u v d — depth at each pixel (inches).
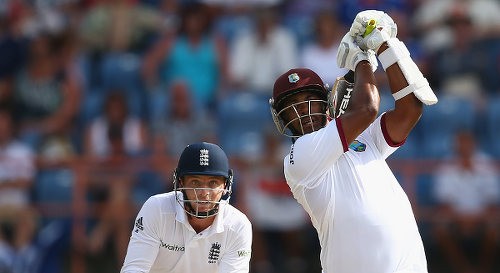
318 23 1465.3
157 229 671.8
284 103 625.3
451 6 1577.3
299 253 1300.4
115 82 1469.0
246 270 692.7
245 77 1467.8
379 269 586.9
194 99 1428.4
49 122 1425.9
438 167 1314.0
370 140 621.9
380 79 1434.5
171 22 1594.5
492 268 1326.3
